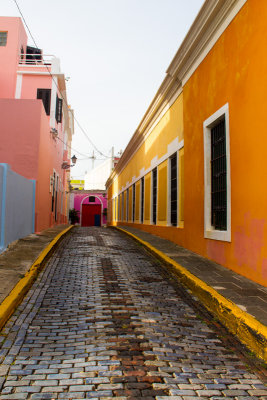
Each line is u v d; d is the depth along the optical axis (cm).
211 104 766
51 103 1842
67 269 742
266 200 536
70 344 374
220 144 747
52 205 1767
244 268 611
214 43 754
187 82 957
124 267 786
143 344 378
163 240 1177
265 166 539
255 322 399
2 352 352
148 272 745
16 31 1895
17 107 1246
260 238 554
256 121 568
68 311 479
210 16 729
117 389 287
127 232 1562
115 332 408
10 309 456
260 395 291
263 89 547
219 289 539
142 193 1770
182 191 1034
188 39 861
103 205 4028
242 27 622
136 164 1942
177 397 279
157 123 1387
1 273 617
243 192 611
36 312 472
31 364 327
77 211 3997
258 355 366
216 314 482
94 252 985
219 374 324
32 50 2084
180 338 402
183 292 595
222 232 703
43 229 1423
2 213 820
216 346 387
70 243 1176
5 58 1862
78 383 295
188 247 937
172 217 1176
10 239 894
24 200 1066
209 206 790
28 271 649
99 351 357
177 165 1072
